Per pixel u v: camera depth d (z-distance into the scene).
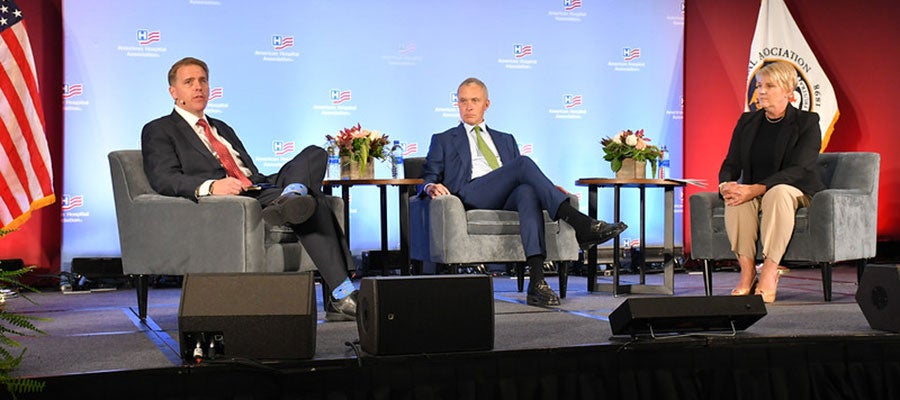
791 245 4.02
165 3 5.63
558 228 4.16
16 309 3.98
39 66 5.41
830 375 2.69
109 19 5.53
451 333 2.39
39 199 4.88
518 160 4.05
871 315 2.85
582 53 6.48
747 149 4.24
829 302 3.89
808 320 3.14
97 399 2.18
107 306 4.15
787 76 4.16
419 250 4.42
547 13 6.40
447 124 6.22
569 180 6.47
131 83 5.57
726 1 6.86
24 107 4.86
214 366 2.24
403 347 2.35
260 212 3.14
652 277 6.02
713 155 6.84
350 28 6.01
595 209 4.49
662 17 6.66
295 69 5.90
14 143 4.83
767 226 3.93
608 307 3.74
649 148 4.46
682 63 6.72
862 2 7.05
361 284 2.49
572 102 6.47
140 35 5.59
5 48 4.84
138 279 3.43
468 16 6.24
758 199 4.06
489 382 2.44
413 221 4.52
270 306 2.29
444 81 6.20
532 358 2.48
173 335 2.94
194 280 2.30
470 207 4.17
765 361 2.64
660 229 6.68
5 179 4.80
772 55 6.66
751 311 2.64
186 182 3.19
